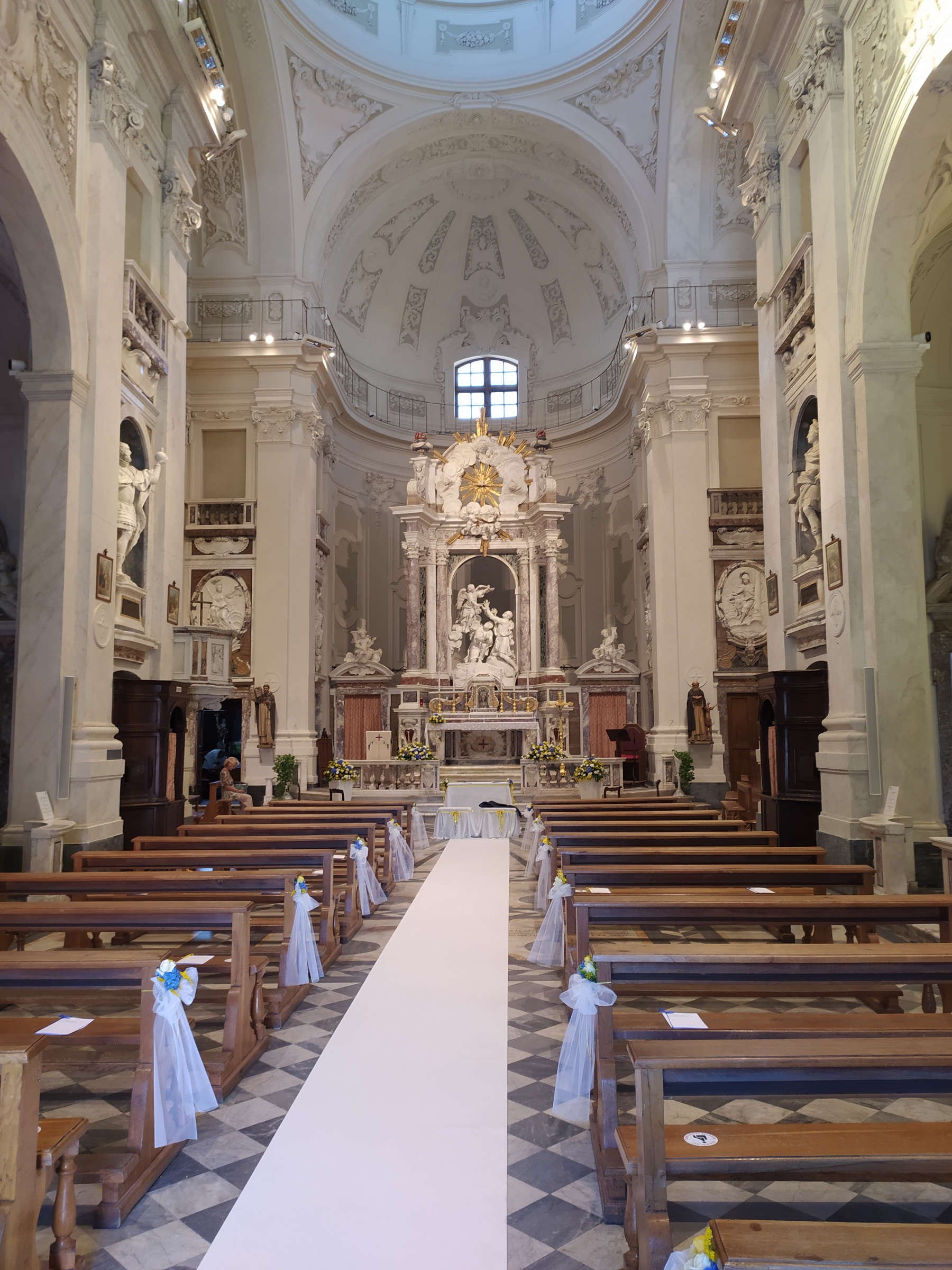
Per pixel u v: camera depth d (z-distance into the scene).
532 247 25.38
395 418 26.22
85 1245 3.50
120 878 6.64
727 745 18.56
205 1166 4.09
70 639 10.02
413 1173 4.02
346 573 24.52
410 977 7.01
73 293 10.09
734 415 19.22
